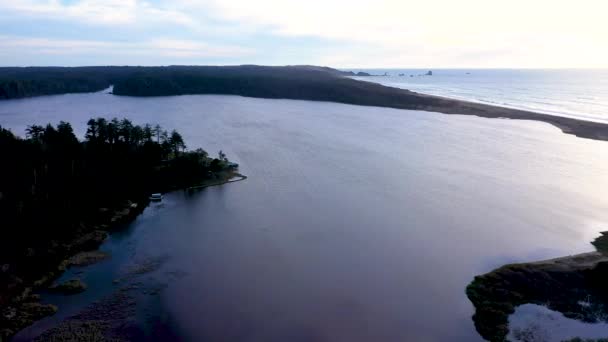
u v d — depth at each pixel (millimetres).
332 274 60844
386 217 81438
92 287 57906
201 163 106875
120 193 91125
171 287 57875
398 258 65562
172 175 103062
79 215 77562
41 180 82812
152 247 69812
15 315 51375
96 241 71375
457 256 66188
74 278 60094
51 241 68062
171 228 77188
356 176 107812
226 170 110375
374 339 47594
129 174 99125
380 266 63156
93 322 50406
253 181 103875
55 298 55281
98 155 101375
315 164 118750
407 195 93812
